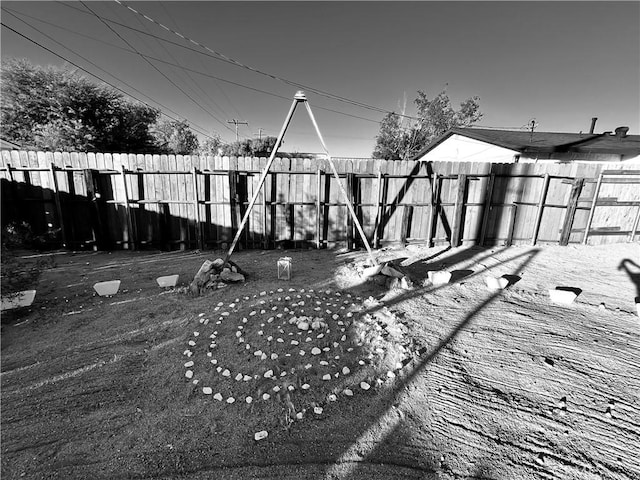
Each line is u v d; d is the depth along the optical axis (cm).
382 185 618
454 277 470
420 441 178
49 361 246
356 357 258
